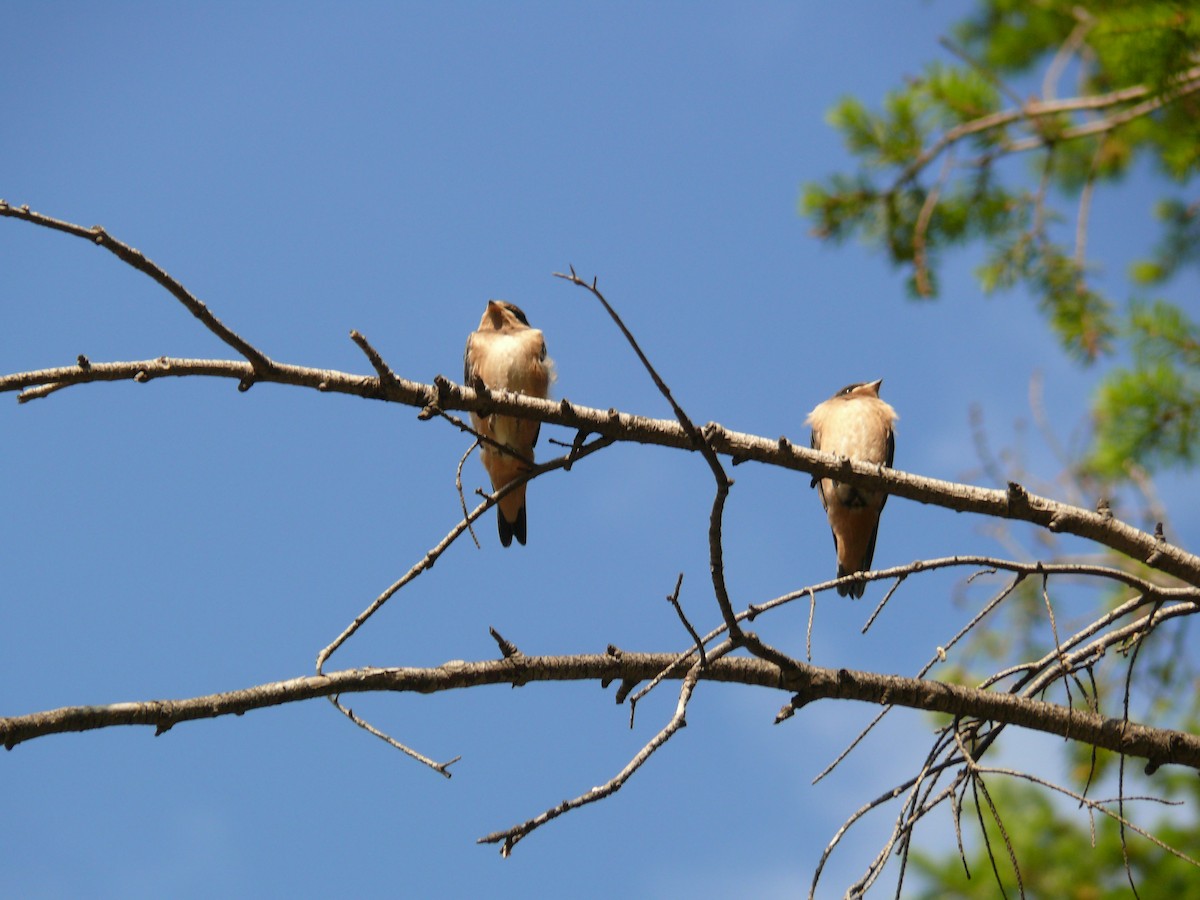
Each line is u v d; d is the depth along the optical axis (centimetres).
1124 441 1123
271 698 701
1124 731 826
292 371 859
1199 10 968
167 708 671
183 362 838
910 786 751
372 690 735
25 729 631
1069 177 1359
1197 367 1125
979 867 1178
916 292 1321
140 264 783
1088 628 847
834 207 1343
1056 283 1247
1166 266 1328
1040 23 1334
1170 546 884
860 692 817
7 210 743
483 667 772
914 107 1306
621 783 664
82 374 810
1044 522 905
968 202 1313
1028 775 694
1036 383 1244
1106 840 1184
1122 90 1230
